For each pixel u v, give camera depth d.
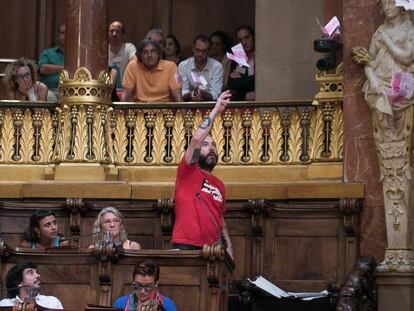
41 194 26.41
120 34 30.73
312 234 25.64
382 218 25.47
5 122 27.41
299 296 24.77
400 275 24.92
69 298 22.34
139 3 33.72
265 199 25.77
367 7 26.03
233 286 25.48
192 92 28.41
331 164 26.34
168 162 27.06
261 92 29.78
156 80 27.92
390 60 25.55
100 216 23.56
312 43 29.41
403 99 25.36
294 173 26.61
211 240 23.20
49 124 27.41
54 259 22.47
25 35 33.81
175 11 33.56
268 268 25.72
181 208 23.33
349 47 26.08
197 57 29.12
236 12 33.38
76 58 27.31
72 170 26.81
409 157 25.36
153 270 20.69
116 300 21.91
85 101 27.02
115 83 29.58
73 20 27.41
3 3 33.81
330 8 28.67
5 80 28.27
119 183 26.38
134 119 27.31
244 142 26.95
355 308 23.59
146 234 25.94
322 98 26.52
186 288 21.80
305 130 26.73
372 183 25.67
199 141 23.30
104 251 22.06
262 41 29.92
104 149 27.02
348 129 25.97
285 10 29.80
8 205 26.08
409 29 25.58
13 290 21.48
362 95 25.92
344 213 25.44
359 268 24.44
